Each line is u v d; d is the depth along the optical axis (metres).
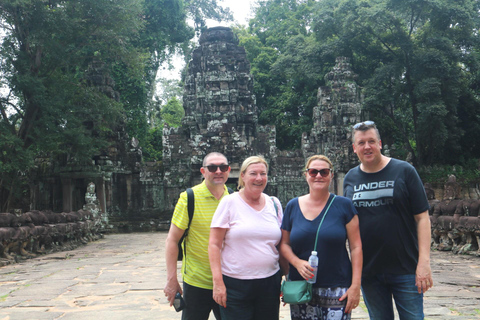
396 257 4.20
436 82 32.75
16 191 25.19
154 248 18.72
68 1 23.83
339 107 34.56
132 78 41.62
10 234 14.27
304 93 47.31
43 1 22.56
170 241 4.53
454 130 36.72
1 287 9.66
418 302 4.14
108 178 31.14
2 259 14.03
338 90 34.81
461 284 9.02
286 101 47.56
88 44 26.41
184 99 36.75
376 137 4.34
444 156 39.62
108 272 11.48
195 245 4.52
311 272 3.96
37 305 7.57
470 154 40.19
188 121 34.69
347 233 4.17
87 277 10.67
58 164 30.38
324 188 4.18
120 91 42.12
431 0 32.62
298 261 4.05
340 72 35.31
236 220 4.18
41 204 30.78
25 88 22.22
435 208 16.77
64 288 9.17
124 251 17.61
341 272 4.07
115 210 32.28
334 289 4.02
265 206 4.29
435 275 10.20
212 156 4.62
